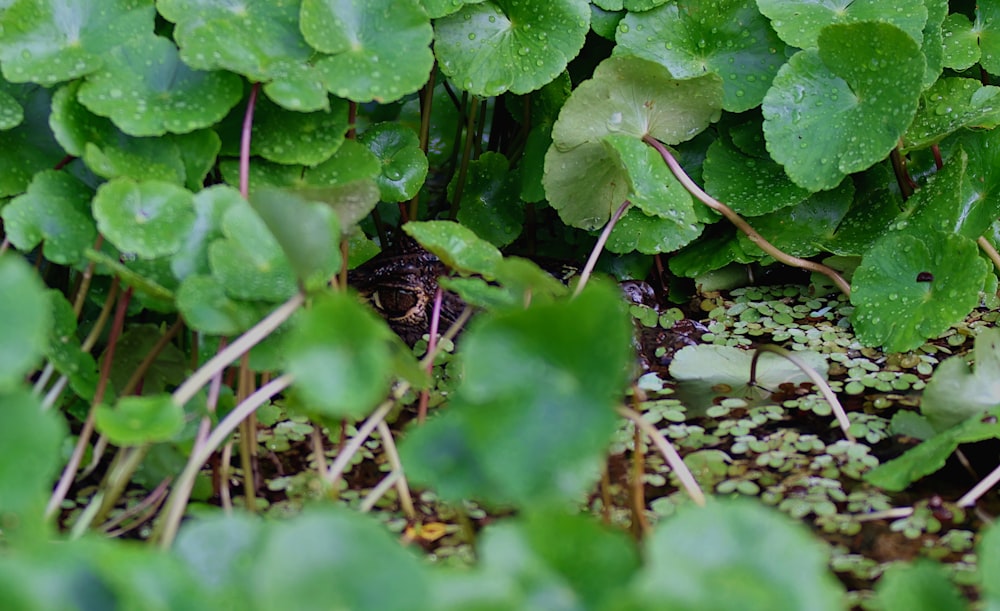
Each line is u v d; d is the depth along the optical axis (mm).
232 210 1050
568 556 944
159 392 1087
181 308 1029
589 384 961
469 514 1071
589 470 976
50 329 1047
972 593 1024
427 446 995
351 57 1109
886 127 1146
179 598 897
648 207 1146
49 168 1113
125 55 1095
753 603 855
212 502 1083
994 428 1057
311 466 1105
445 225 1094
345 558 878
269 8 1116
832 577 1034
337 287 1125
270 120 1117
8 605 824
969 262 1138
